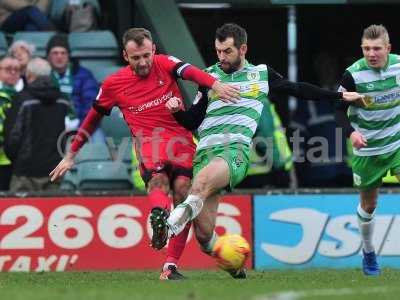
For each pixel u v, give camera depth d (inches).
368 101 1075.9
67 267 1279.5
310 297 779.4
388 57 1075.9
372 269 1124.5
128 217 1280.8
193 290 830.5
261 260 1288.1
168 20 1475.1
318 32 1737.2
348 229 1286.9
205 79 981.2
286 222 1289.4
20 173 1316.4
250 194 1289.4
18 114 1311.5
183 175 1006.4
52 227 1279.5
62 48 1416.1
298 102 1545.3
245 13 1718.8
